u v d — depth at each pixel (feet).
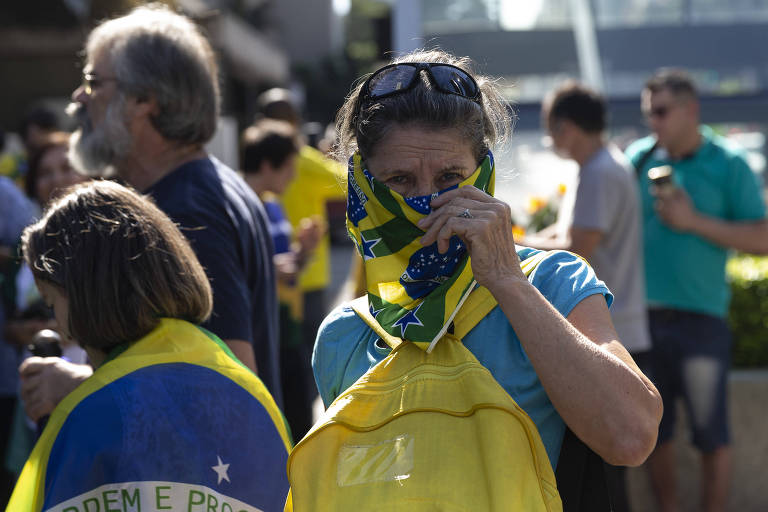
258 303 8.27
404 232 5.08
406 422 4.69
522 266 5.22
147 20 8.27
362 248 5.35
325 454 4.71
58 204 6.13
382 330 5.17
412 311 5.01
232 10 74.95
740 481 15.37
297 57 111.86
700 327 14.24
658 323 14.40
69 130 29.68
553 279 5.12
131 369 5.66
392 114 5.07
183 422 5.57
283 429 6.28
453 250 5.01
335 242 58.90
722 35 23.57
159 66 7.98
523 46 23.41
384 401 4.84
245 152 16.06
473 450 4.55
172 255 6.06
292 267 15.39
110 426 5.32
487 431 4.50
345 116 5.70
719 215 14.66
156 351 5.84
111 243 5.86
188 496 5.47
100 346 5.94
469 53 23.45
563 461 4.87
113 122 8.00
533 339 4.60
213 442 5.68
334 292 37.68
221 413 5.82
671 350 14.33
